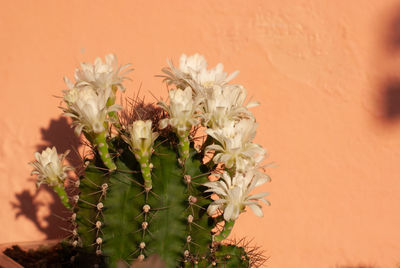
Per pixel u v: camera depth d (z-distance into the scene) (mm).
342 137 685
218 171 558
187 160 538
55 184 543
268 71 690
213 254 546
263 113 689
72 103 523
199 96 526
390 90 682
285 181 685
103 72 543
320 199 682
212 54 695
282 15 689
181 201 529
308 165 685
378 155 683
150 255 526
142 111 631
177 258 530
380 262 677
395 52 680
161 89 694
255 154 555
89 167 538
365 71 684
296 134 687
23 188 692
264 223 684
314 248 680
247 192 522
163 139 546
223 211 533
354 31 684
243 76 692
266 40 690
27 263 577
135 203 527
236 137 520
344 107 686
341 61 686
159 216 527
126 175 531
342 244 679
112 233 530
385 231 678
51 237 688
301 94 688
